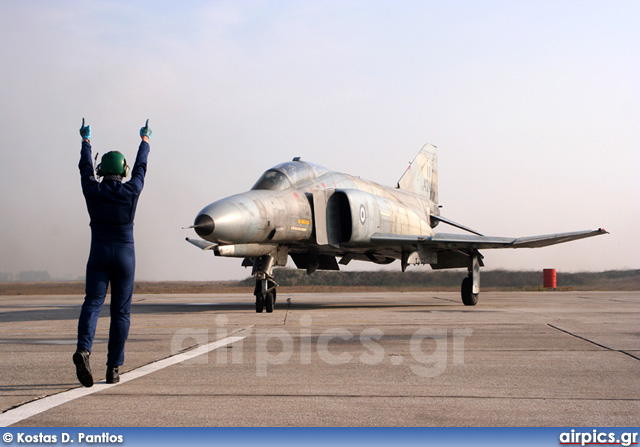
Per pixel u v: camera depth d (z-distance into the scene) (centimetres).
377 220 1586
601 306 1552
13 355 657
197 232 1212
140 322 1076
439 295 2633
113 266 488
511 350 680
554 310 1380
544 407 416
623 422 383
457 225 2239
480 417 391
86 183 497
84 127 527
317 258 1764
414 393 457
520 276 3269
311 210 1495
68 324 1074
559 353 659
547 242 1636
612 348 698
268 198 1375
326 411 405
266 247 1431
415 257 1777
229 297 2592
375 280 3331
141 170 506
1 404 422
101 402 427
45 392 461
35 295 3011
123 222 493
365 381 502
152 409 409
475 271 1681
